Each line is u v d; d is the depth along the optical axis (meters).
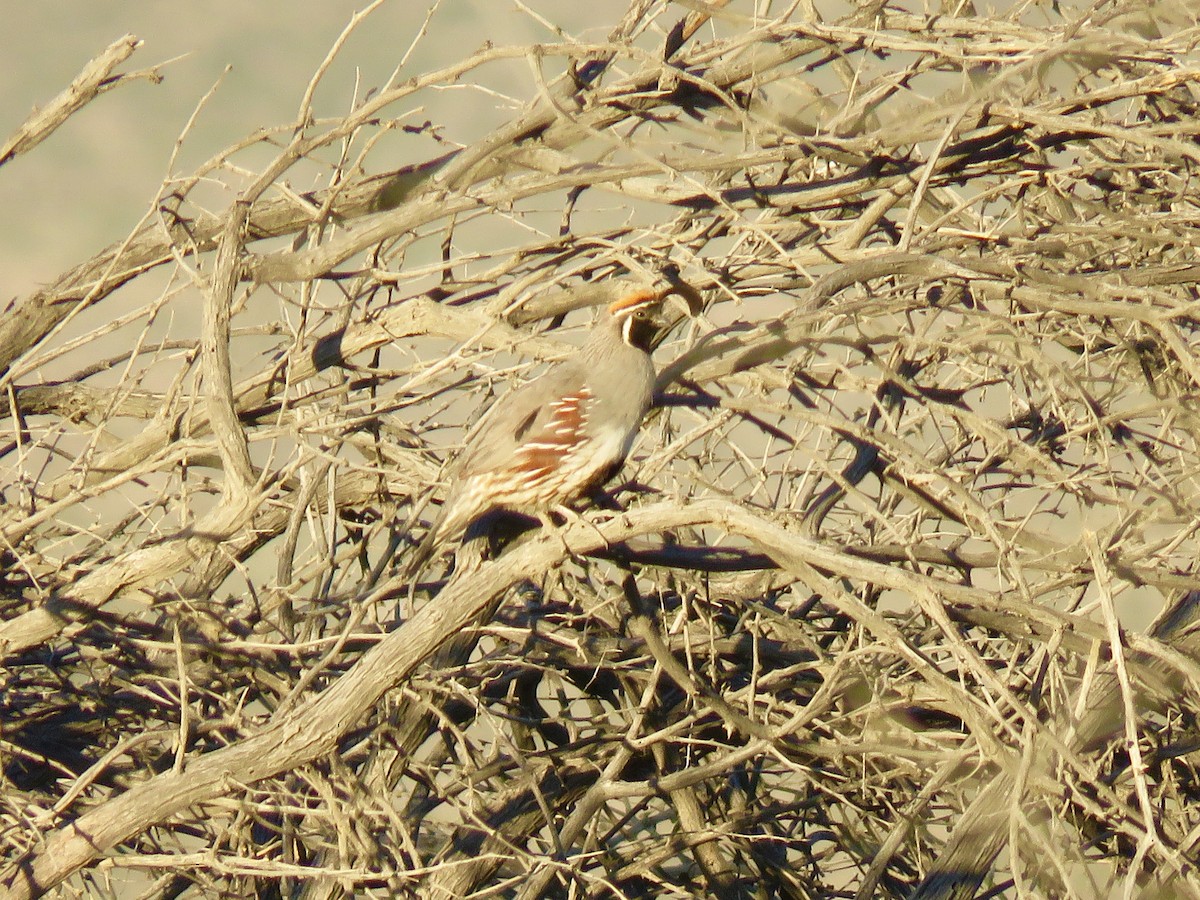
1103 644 11.16
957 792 13.10
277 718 10.68
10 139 12.95
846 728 13.53
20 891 10.09
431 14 12.95
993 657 13.23
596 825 12.90
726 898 13.10
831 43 13.82
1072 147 14.10
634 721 11.88
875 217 12.98
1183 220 12.53
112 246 14.23
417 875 10.22
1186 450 12.41
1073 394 12.41
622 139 11.93
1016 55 12.97
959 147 13.16
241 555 13.71
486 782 13.93
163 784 10.16
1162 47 12.51
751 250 13.91
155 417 13.23
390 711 12.03
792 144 13.05
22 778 12.85
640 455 14.74
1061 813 11.20
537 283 13.58
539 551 10.29
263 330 13.71
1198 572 12.73
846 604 10.08
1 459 14.37
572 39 12.66
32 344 14.06
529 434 11.14
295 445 12.28
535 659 12.96
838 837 13.72
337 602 13.01
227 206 13.30
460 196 12.57
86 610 11.34
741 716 11.55
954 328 12.57
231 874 10.77
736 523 9.97
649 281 11.59
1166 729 12.66
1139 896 11.51
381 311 12.77
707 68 14.23
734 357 11.49
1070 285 11.53
